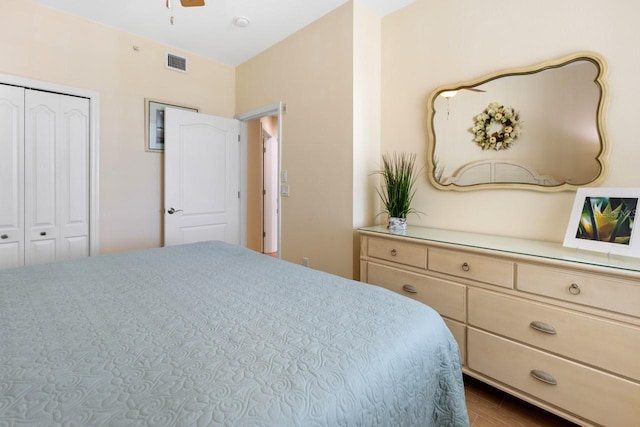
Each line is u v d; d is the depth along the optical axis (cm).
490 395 176
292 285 137
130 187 310
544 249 162
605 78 165
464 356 175
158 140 327
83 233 283
